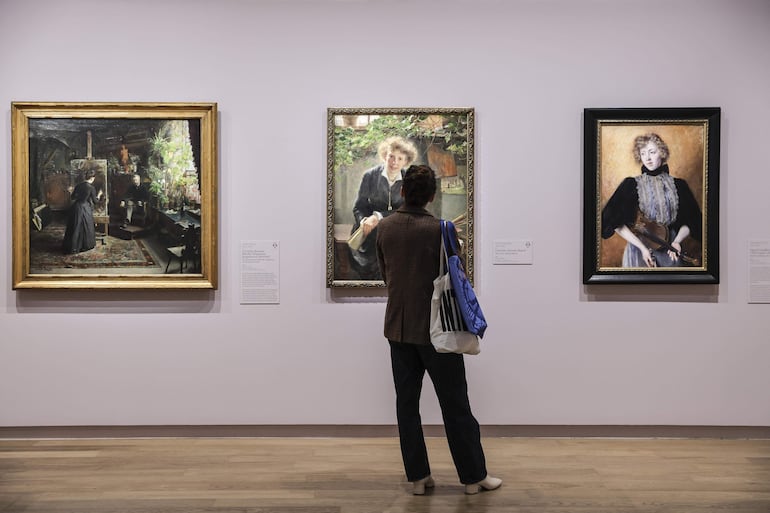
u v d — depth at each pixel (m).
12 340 5.54
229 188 5.59
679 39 5.59
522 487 4.43
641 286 5.59
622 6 5.59
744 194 5.58
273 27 5.59
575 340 5.62
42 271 5.50
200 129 5.50
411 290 4.20
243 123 5.59
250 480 4.56
